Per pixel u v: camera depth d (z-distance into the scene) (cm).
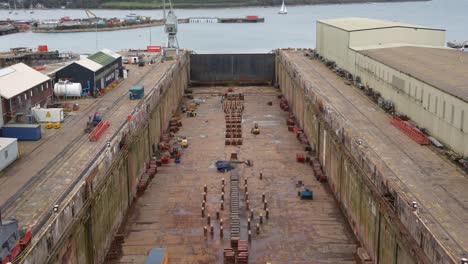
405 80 5178
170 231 4450
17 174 3991
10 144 4188
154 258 3556
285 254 4059
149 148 6084
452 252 2681
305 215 4738
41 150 4559
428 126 4622
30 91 5591
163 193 5247
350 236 4347
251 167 5966
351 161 4438
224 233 4400
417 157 4141
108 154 4172
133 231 4459
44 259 2831
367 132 4850
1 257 2452
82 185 3516
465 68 5162
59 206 3206
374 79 6328
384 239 3541
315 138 6278
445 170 3859
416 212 3039
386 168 3897
